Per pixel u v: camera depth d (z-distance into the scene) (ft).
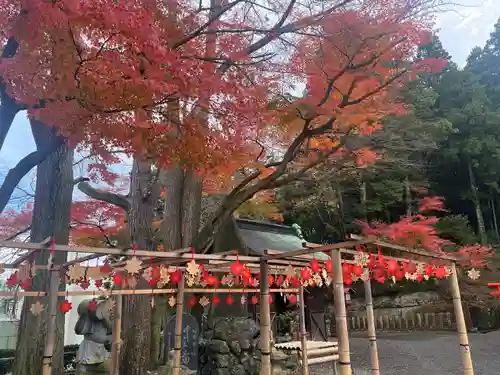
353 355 43.27
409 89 64.39
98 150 15.38
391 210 78.95
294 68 20.12
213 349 27.81
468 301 60.64
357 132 23.00
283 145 23.82
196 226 30.32
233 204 22.99
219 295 31.94
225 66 18.19
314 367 35.01
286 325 39.83
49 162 25.73
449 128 67.10
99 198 31.19
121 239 39.27
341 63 19.17
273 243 31.22
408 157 68.74
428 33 18.72
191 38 16.29
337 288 14.71
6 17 11.53
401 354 42.29
